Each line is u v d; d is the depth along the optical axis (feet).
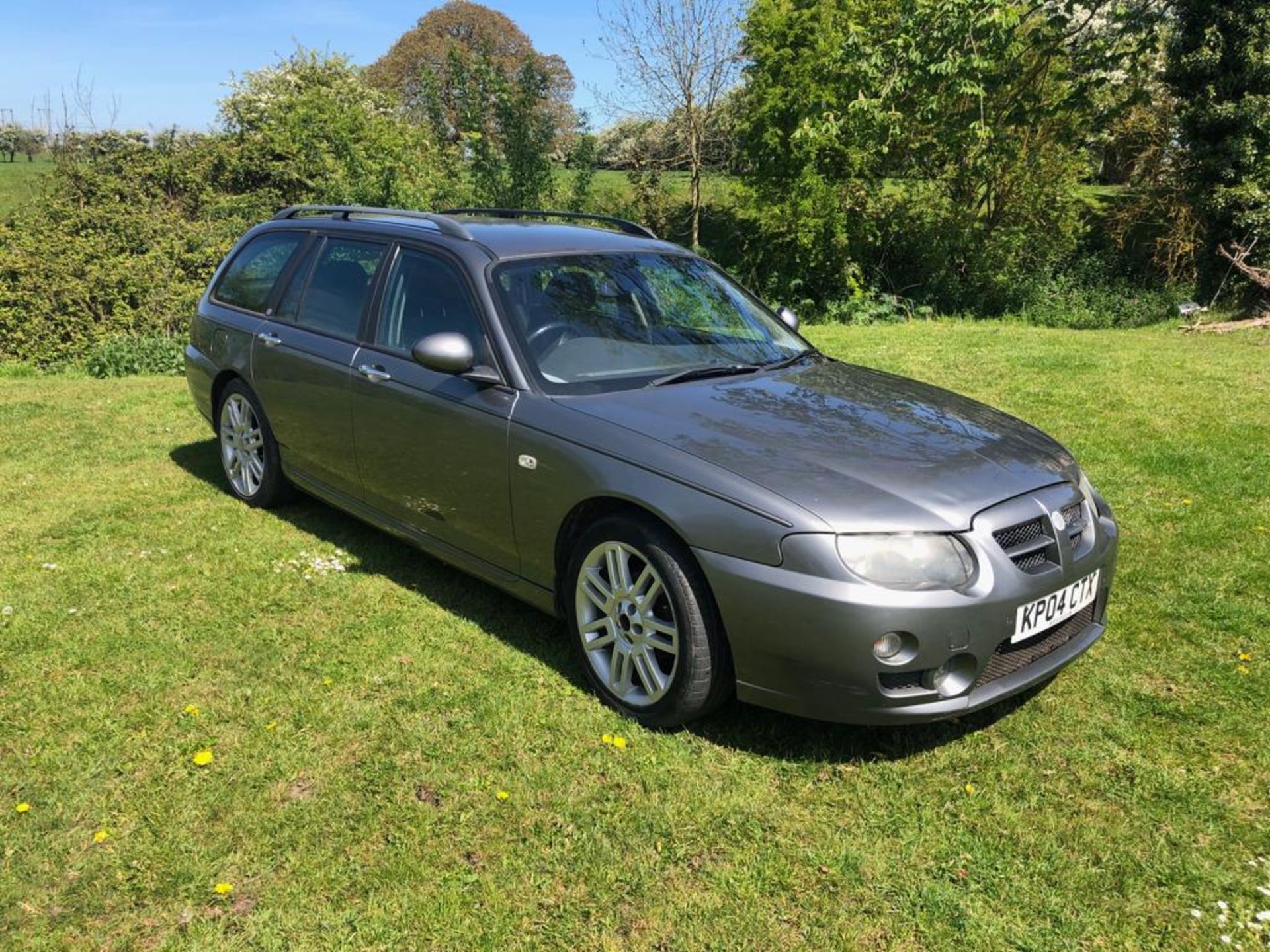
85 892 8.25
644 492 10.42
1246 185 58.65
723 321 14.39
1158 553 15.55
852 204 69.46
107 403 27.09
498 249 13.70
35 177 52.01
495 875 8.51
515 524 12.12
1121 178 81.20
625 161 79.15
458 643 12.73
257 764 10.03
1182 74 60.29
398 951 7.70
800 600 9.39
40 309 37.58
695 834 9.05
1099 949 7.80
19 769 9.91
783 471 10.12
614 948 7.75
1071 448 21.18
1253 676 11.89
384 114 74.33
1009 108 57.11
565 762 10.13
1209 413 24.22
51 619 13.26
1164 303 62.64
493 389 12.39
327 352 15.16
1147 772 10.00
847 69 52.65
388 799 9.51
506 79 66.49
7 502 18.21
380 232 15.35
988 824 9.25
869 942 7.85
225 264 19.12
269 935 7.82
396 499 14.24
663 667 10.70
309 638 12.80
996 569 9.74
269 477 17.38
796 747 10.46
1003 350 35.22
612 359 12.69
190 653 12.36
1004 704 11.33
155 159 52.01
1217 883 8.48
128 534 16.58
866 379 13.53
